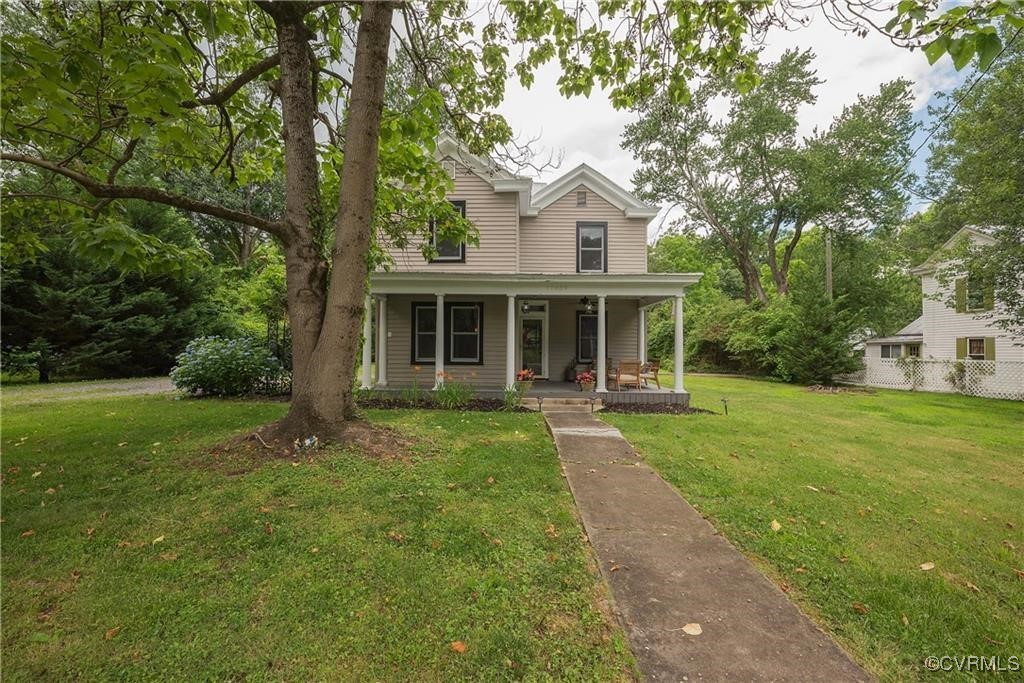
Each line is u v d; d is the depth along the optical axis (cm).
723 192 2391
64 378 1404
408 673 182
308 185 520
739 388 1549
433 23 595
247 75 540
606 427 711
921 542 321
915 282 2570
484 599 234
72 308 1338
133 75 281
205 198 2050
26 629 203
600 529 325
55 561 262
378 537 299
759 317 2072
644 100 580
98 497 355
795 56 2058
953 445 664
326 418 496
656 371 1121
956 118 1216
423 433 601
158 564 260
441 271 1113
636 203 1262
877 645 207
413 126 545
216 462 434
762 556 291
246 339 1068
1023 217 1077
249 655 190
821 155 2053
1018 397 1350
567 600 234
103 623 209
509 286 1005
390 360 1164
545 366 1301
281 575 252
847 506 390
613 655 192
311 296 512
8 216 540
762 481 453
